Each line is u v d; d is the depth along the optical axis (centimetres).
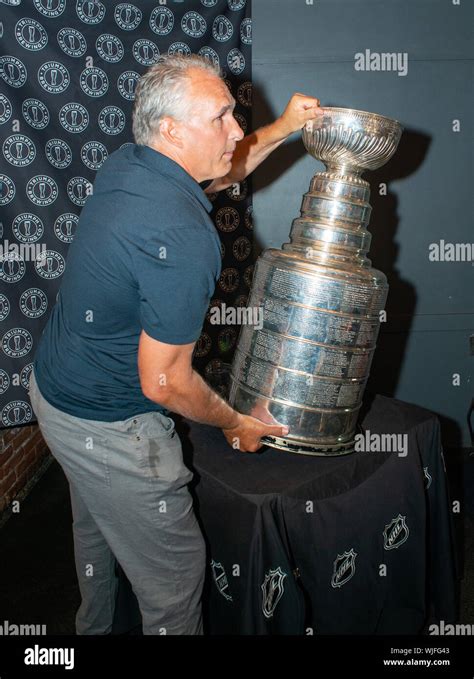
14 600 167
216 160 110
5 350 172
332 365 120
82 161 171
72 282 108
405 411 154
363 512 132
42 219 169
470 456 247
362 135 118
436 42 215
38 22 159
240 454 132
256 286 128
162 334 97
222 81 106
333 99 218
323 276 116
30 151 164
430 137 224
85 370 110
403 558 146
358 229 124
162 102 102
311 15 211
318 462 129
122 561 120
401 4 211
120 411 112
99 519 119
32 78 161
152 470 112
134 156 108
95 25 165
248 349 127
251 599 114
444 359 247
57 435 115
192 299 97
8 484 212
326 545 125
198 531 121
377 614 143
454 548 160
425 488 150
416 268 237
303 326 118
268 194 226
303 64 215
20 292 171
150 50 173
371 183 227
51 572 179
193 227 97
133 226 97
